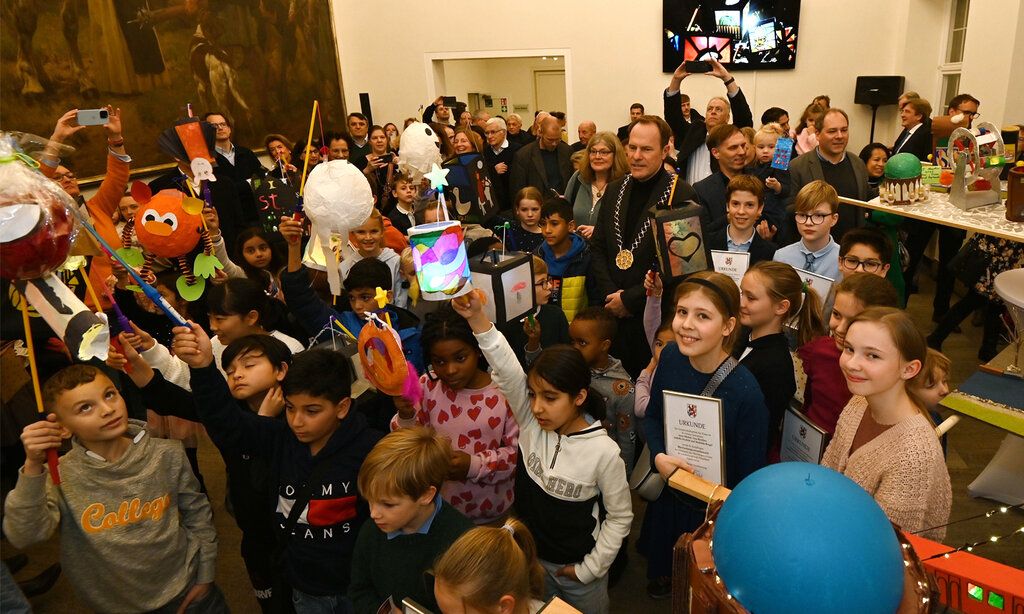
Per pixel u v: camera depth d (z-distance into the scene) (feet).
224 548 9.28
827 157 12.86
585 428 5.73
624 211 9.51
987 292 11.91
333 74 27.81
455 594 4.15
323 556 5.68
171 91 18.83
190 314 9.71
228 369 6.50
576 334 7.73
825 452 5.55
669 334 7.36
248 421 5.85
